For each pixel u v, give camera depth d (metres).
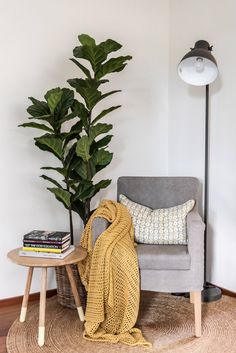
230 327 2.61
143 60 3.58
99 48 2.66
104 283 2.46
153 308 2.91
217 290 3.15
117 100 3.47
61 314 2.81
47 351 2.30
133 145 3.59
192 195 3.00
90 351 2.31
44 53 3.06
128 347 2.35
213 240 3.30
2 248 2.98
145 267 2.50
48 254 2.48
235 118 3.07
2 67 2.90
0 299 2.99
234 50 3.06
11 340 2.43
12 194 3.00
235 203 3.11
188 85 3.51
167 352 2.30
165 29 3.67
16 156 3.00
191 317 2.77
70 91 2.76
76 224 3.29
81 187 2.83
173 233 2.77
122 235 2.56
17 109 2.97
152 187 3.09
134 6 3.49
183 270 2.48
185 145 3.58
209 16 3.26
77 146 2.71
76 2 3.18
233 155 3.10
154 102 3.67
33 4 2.99
